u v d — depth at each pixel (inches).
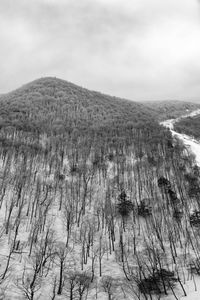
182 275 1393.9
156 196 2297.0
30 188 2287.2
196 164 3312.0
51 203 2153.1
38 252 1510.8
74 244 1722.4
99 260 1565.0
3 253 1446.9
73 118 5339.6
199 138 5905.5
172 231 1792.6
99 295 1256.2
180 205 2187.5
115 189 2517.2
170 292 1230.3
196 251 1662.2
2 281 1182.9
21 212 1952.5
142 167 3006.9
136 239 1847.9
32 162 2768.2
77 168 2807.6
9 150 2920.8
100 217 2092.8
